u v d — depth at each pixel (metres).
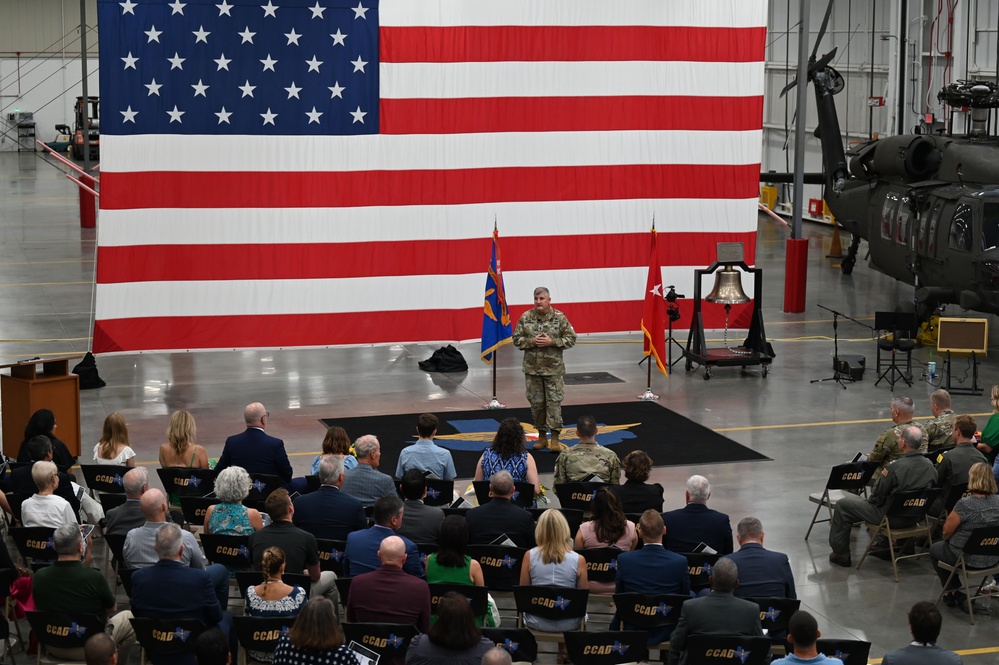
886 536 12.74
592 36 20.50
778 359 21.95
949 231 21.45
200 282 19.22
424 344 23.09
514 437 12.47
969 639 10.73
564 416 18.20
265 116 19.09
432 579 9.27
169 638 8.23
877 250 25.22
